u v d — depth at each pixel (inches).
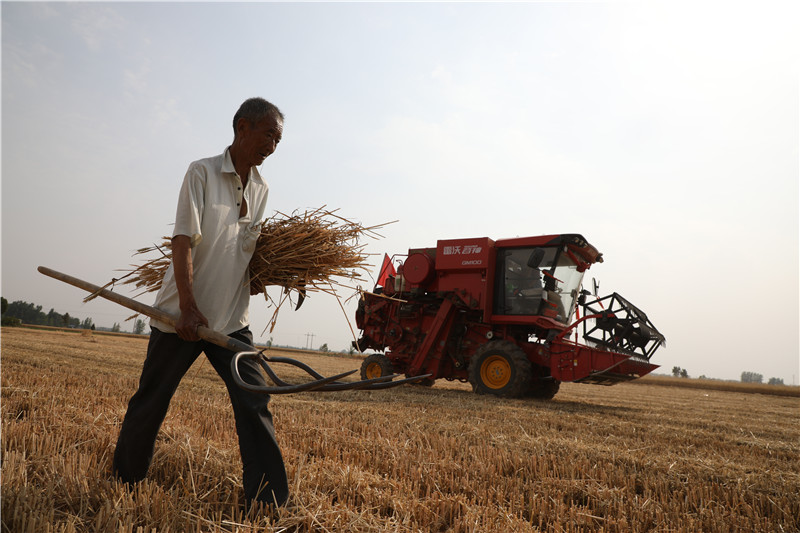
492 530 102.8
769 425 334.6
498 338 452.1
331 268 120.6
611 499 134.6
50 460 118.3
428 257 481.1
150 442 107.3
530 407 343.6
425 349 467.2
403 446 180.2
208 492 107.7
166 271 112.3
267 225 121.6
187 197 98.4
